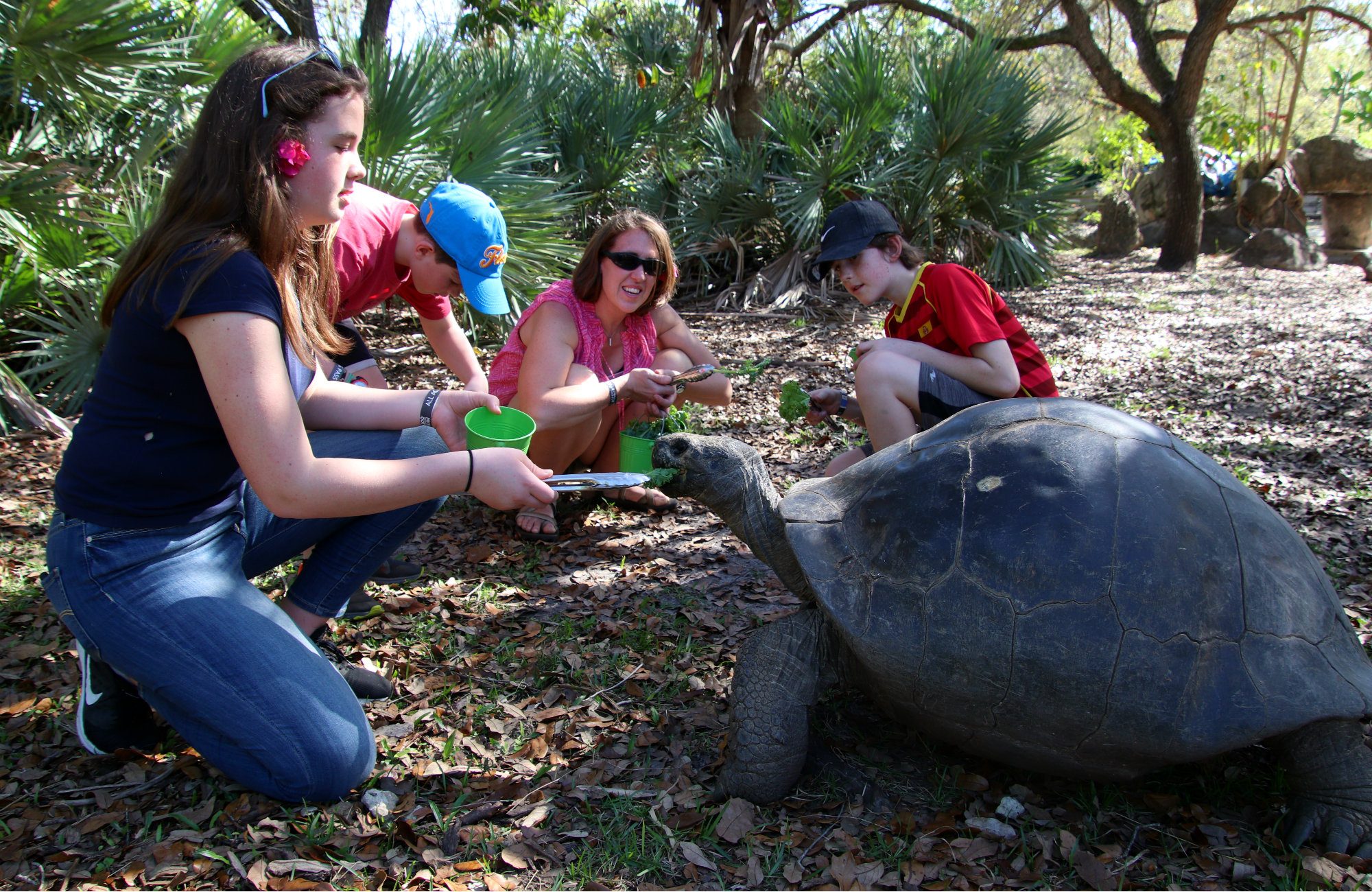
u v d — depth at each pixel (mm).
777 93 10352
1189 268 14148
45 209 4926
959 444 2154
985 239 10438
